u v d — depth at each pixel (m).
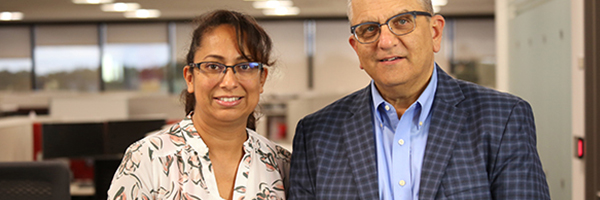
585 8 1.77
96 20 10.30
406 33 1.15
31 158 4.23
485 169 1.15
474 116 1.20
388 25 1.15
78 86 10.52
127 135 4.66
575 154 2.05
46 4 8.29
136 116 5.68
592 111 1.78
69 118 5.45
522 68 2.85
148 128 4.76
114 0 7.92
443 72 1.29
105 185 4.54
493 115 1.17
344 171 1.29
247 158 1.33
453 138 1.20
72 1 8.05
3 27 10.46
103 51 10.48
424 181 1.19
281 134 6.02
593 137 1.78
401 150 1.24
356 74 10.44
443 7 9.18
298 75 10.47
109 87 10.52
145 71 10.52
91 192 4.49
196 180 1.25
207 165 1.27
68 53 10.48
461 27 10.19
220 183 1.30
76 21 10.31
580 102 2.02
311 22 10.40
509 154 1.13
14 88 10.49
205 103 1.24
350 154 1.29
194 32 1.26
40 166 1.48
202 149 1.27
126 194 1.17
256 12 9.56
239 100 1.24
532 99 2.71
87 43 10.48
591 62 1.76
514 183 1.12
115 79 10.52
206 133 1.29
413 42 1.16
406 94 1.23
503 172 1.13
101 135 4.58
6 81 10.50
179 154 1.26
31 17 9.88
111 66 10.50
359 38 1.20
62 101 5.47
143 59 10.50
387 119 1.29
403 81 1.17
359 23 1.19
